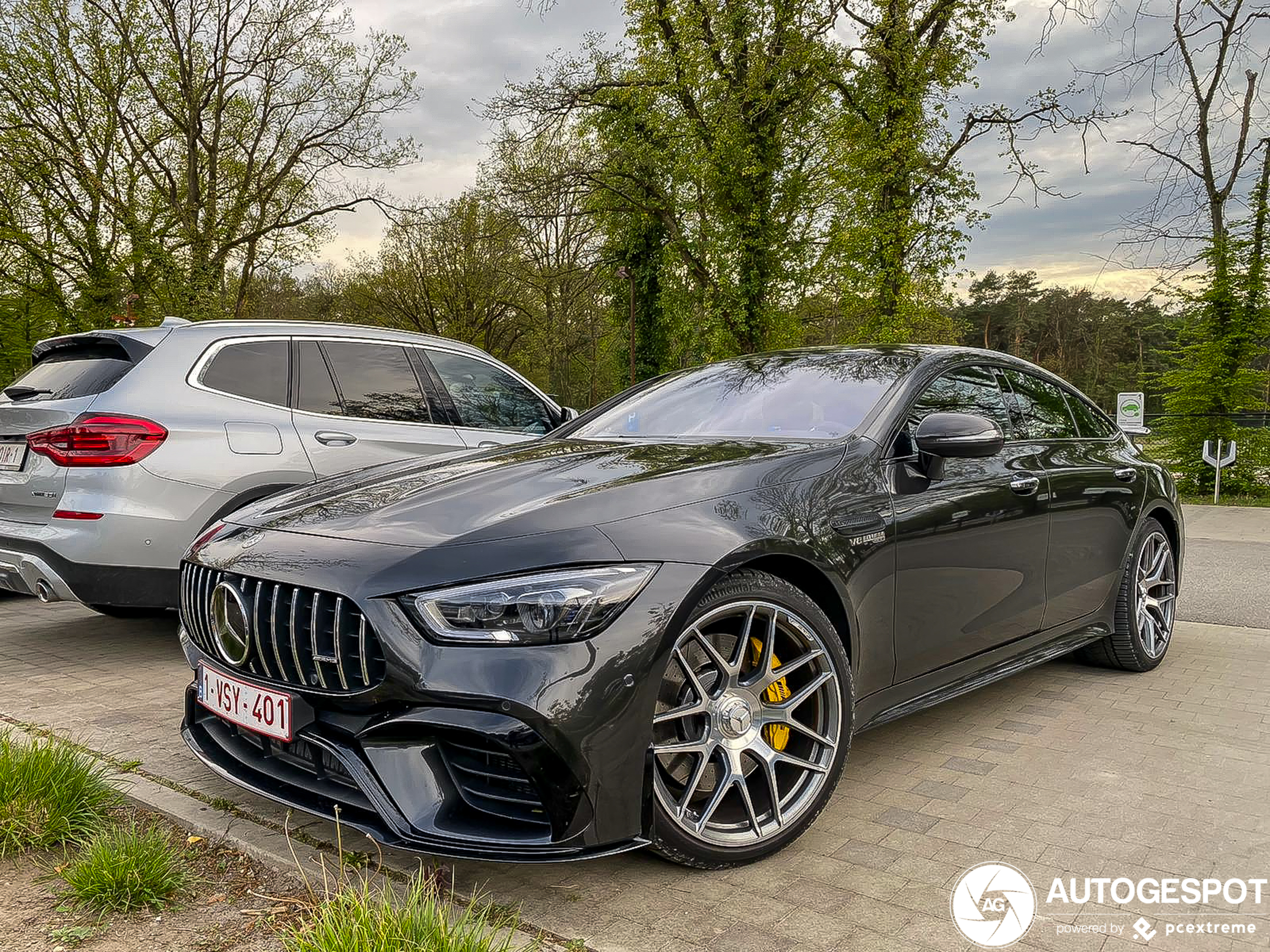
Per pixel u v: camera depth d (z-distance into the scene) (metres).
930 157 19.34
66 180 20.61
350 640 2.05
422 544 2.09
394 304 38.56
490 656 1.92
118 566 3.93
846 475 2.69
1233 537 9.66
